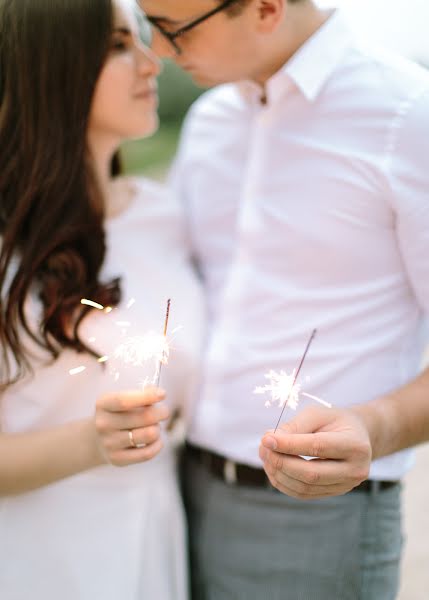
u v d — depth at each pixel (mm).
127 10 1623
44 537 1639
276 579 1672
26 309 1596
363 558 1623
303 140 1622
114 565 1669
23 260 1573
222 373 1720
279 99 1653
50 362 1600
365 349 1580
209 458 1762
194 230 1970
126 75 1646
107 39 1555
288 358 1633
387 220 1532
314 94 1588
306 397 1616
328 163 1587
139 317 1723
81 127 1615
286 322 1655
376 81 1541
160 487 1744
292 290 1651
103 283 1730
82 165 1643
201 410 1756
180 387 1787
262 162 1699
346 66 1581
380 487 1618
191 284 1901
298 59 1578
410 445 1406
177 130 10297
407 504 3256
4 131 1619
